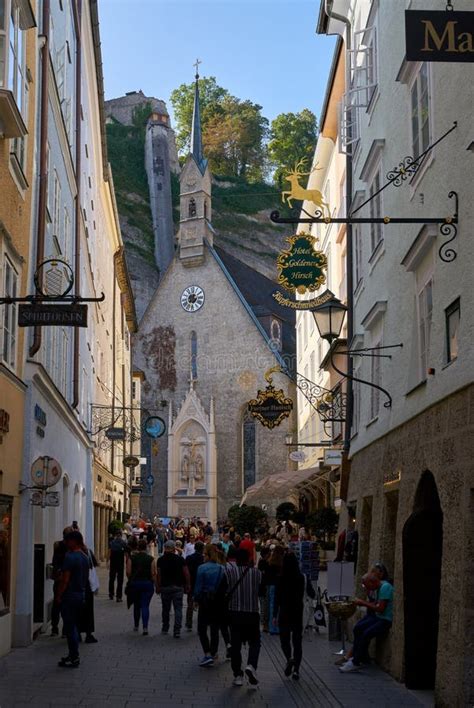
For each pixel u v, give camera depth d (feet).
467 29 28.27
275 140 402.93
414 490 39.91
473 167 32.27
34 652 46.65
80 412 91.56
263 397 86.02
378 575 42.60
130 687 37.09
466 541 30.35
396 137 48.91
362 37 63.62
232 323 250.37
